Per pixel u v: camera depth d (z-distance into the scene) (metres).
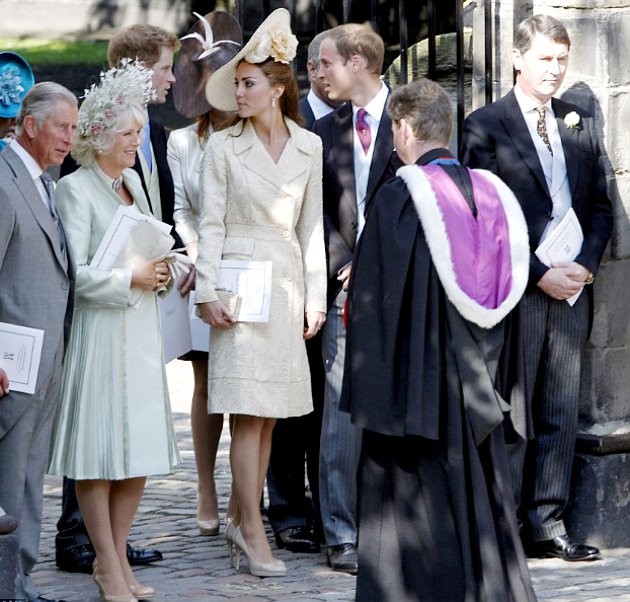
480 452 16.34
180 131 23.06
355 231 20.97
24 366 16.64
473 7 24.39
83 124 17.83
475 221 16.25
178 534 22.91
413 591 16.22
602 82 21.86
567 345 21.39
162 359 18.38
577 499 22.09
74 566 20.17
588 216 21.64
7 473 16.72
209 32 22.64
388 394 15.96
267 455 20.59
